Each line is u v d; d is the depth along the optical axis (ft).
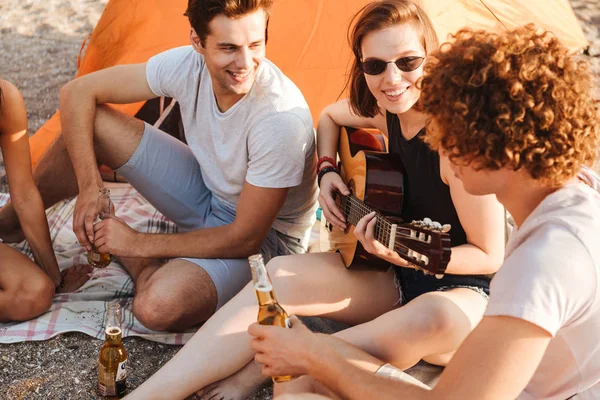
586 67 4.94
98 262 9.05
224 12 7.64
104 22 12.11
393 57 7.36
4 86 8.73
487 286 7.42
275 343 5.96
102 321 8.81
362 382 5.64
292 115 8.32
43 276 8.80
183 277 8.45
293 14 11.54
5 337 8.38
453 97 4.85
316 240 10.96
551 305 4.69
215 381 7.47
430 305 6.90
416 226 6.44
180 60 8.94
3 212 10.09
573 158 4.79
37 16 19.76
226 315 7.46
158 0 11.75
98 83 9.18
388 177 7.67
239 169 8.79
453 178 7.07
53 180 9.97
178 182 9.65
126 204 11.55
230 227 8.69
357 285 7.89
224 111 8.64
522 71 4.69
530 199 5.09
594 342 5.00
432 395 5.10
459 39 5.24
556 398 5.40
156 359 8.32
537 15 12.99
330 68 11.61
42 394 7.69
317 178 9.36
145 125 9.62
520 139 4.68
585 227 4.81
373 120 8.66
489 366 4.81
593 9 19.16
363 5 11.36
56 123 11.85
